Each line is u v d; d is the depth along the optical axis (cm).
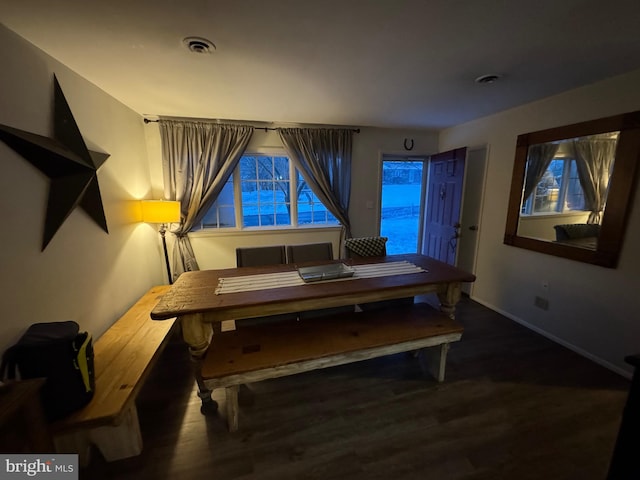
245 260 252
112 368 163
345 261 250
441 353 203
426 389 200
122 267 245
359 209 396
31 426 105
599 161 217
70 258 175
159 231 306
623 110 202
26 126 148
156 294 279
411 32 145
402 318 215
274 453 153
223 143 328
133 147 279
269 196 376
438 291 217
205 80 207
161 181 326
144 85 216
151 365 172
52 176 160
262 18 132
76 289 181
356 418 175
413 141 402
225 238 359
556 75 204
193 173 325
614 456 103
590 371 217
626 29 144
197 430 168
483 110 296
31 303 145
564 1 121
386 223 585
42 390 123
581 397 191
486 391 197
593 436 161
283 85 219
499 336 270
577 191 232
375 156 389
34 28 138
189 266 339
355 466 145
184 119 316
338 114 306
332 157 363
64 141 175
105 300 215
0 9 121
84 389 133
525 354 240
